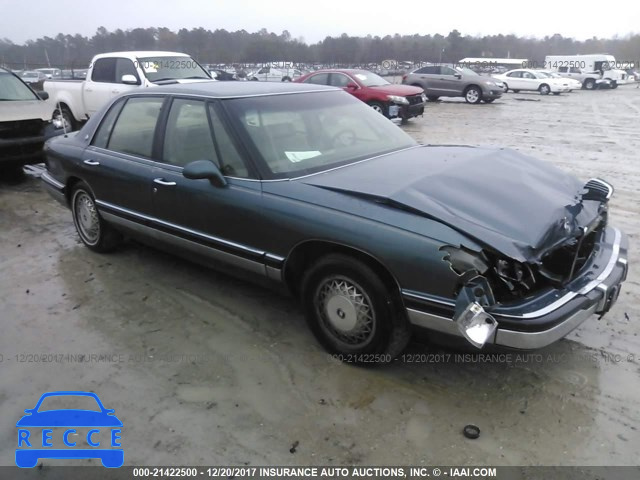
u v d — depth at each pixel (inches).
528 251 108.0
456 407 116.9
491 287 109.2
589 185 144.6
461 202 118.6
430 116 693.9
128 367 135.0
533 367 129.5
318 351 138.7
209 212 147.9
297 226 127.5
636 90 1412.4
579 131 534.9
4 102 325.1
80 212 209.5
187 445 109.2
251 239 140.0
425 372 129.0
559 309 107.2
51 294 175.8
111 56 437.1
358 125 168.1
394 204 117.0
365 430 111.4
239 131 144.6
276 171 138.6
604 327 146.0
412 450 105.8
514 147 435.5
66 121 472.7
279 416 116.2
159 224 167.5
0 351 143.7
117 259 203.3
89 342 146.7
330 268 125.6
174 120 162.9
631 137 486.6
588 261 126.2
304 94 169.3
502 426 111.0
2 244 223.9
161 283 180.9
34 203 286.2
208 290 174.7
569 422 111.3
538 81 1211.9
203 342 144.9
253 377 129.5
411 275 111.2
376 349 124.8
